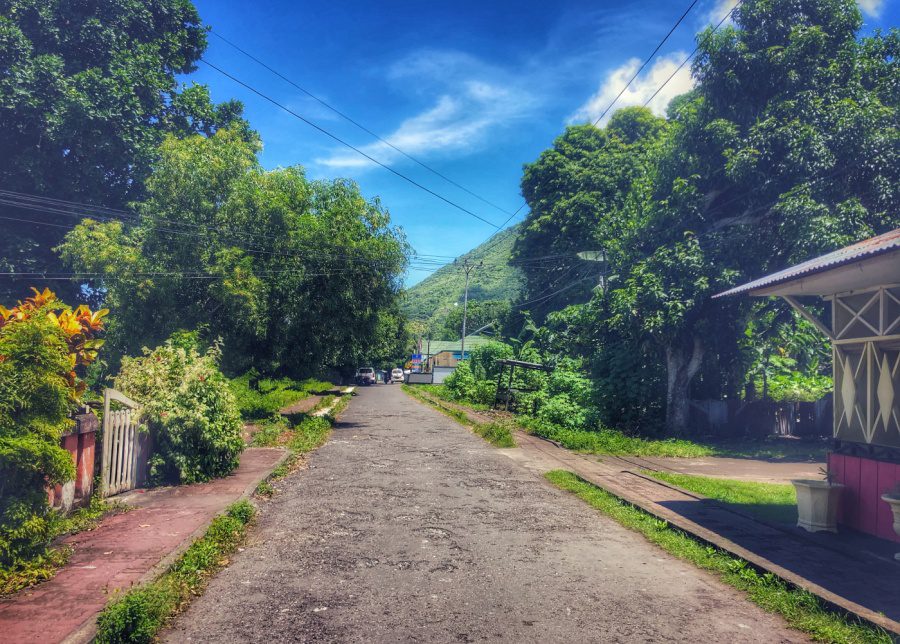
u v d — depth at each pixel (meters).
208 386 9.91
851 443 7.64
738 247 17.59
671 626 4.54
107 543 6.07
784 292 8.19
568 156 43.97
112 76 22.11
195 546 6.01
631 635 4.35
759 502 8.95
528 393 26.05
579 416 18.88
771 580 5.43
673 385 19.27
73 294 22.55
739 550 6.27
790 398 21.69
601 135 44.50
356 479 10.45
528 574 5.66
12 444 5.23
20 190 20.94
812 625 4.48
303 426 17.83
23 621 4.14
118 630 3.91
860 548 6.48
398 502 8.68
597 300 22.30
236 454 10.41
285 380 39.84
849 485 7.44
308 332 20.83
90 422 7.38
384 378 79.94
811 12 18.14
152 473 9.22
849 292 7.88
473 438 17.11
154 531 6.54
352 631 4.30
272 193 20.25
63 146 21.02
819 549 6.45
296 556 6.07
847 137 16.12
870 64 17.69
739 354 20.19
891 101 17.42
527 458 13.46
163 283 17.84
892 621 4.41
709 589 5.39
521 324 46.81
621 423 19.38
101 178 21.81
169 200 18.80
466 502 8.80
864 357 7.53
